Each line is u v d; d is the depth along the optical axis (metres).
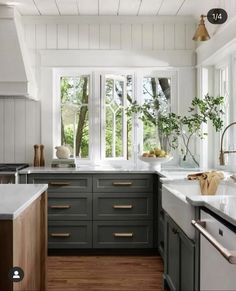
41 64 4.48
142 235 4.03
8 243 1.61
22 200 1.90
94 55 4.48
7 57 3.97
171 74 4.59
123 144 4.59
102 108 4.55
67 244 4.00
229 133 3.61
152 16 4.45
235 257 1.42
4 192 2.17
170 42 4.51
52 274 3.44
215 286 1.76
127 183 3.98
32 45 4.47
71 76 4.56
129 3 4.02
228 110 3.83
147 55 4.49
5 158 4.50
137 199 4.01
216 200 2.02
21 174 3.95
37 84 4.48
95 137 4.54
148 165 4.47
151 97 4.59
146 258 3.94
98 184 3.99
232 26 3.18
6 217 1.60
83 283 3.22
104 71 4.55
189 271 2.21
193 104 4.00
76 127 4.57
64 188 3.98
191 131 4.21
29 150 4.51
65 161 4.24
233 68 3.57
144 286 3.16
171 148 4.55
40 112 4.51
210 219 1.87
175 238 2.59
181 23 4.51
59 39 4.47
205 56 4.08
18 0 3.90
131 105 4.58
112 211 4.01
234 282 1.52
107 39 4.48
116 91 4.58
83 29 4.47
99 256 4.01
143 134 4.59
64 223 4.00
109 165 4.51
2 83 4.00
